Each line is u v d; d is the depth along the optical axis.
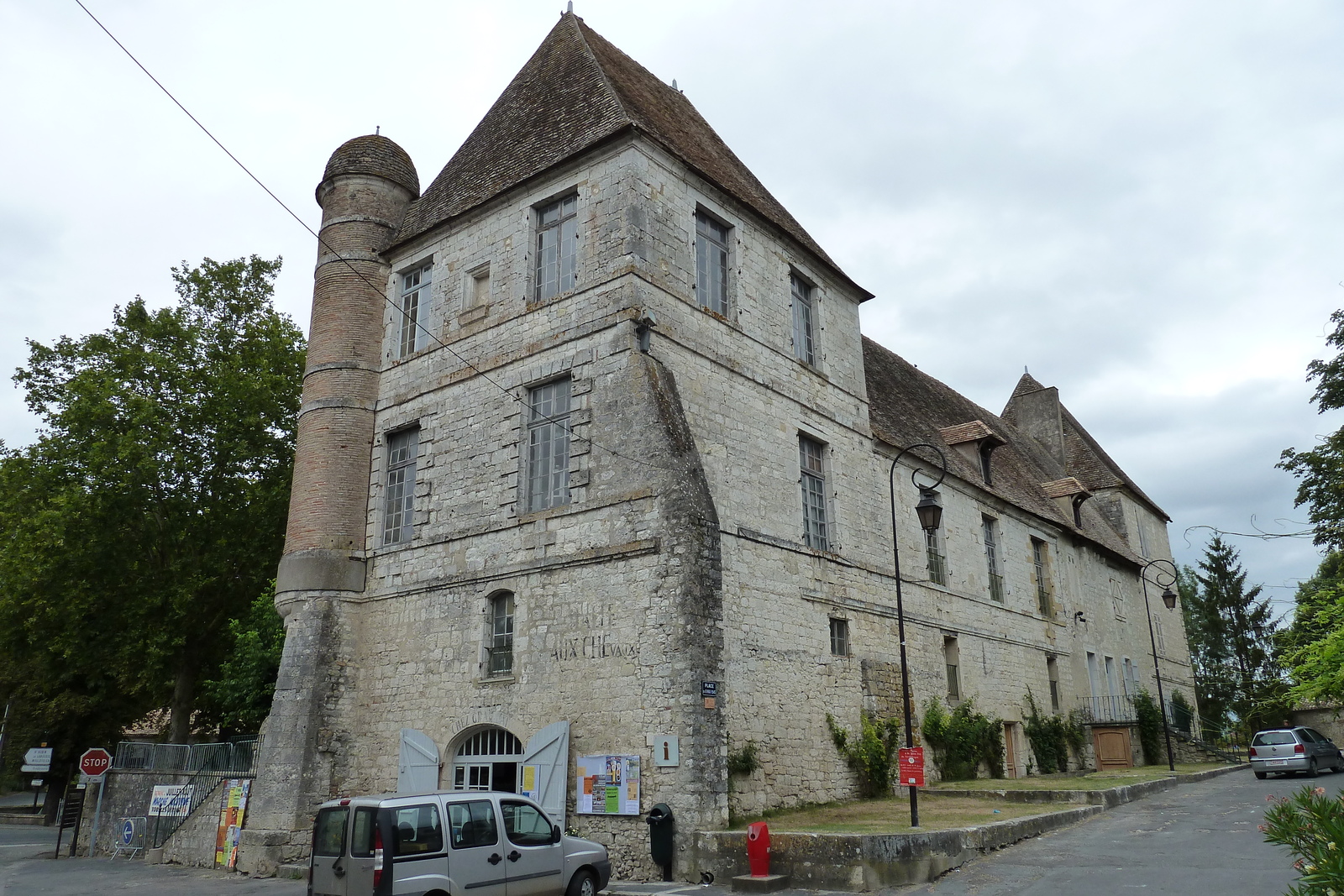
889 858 11.51
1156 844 13.16
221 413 26.27
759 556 16.56
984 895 10.59
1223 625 54.50
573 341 16.30
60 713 33.81
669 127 18.97
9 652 30.62
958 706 21.78
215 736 31.09
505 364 17.30
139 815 20.61
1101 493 38.16
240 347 28.25
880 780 17.94
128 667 27.84
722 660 13.94
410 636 17.38
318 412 19.42
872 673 18.84
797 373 19.03
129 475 24.23
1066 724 27.14
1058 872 11.47
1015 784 20.05
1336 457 24.17
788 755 15.93
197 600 26.69
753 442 17.27
